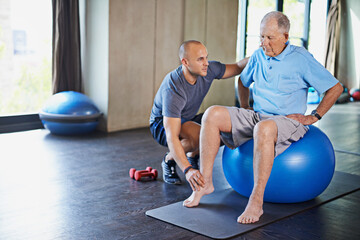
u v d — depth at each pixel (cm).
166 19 529
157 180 306
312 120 243
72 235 209
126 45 487
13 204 251
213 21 597
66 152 386
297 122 240
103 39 471
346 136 484
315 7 878
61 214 238
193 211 240
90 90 499
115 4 467
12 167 331
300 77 245
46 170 326
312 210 246
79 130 453
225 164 263
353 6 906
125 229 217
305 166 239
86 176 313
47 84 501
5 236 207
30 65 486
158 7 516
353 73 927
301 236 209
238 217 226
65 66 484
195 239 205
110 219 231
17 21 468
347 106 773
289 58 243
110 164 349
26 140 429
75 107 446
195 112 287
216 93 626
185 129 275
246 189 252
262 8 728
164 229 217
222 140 263
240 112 246
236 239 205
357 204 258
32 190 278
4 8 457
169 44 538
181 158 248
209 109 243
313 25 884
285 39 240
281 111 248
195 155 298
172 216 232
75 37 481
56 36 471
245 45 707
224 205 250
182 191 282
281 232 214
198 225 220
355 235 212
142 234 211
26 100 489
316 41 900
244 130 246
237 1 630
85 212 241
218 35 609
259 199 224
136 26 494
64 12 472
